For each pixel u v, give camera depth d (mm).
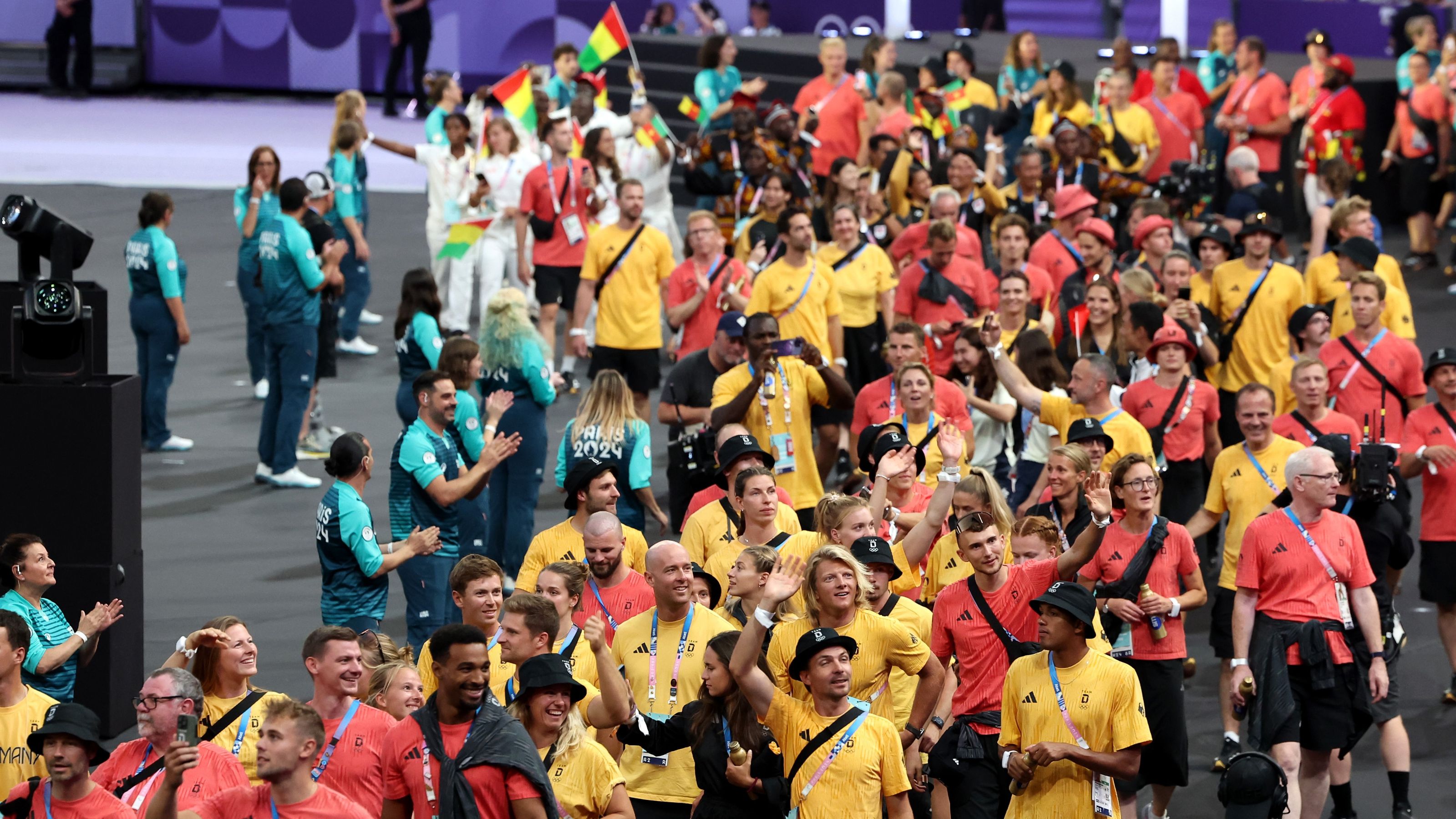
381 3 112125
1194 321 39000
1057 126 55500
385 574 29656
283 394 45438
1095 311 38969
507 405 34969
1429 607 38844
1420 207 68812
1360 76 77625
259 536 41688
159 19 112438
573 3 108125
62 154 91688
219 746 22016
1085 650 22031
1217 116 71250
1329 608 27016
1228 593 30484
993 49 91750
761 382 33938
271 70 113125
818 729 21109
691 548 28688
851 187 50406
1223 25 79000
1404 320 40844
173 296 47656
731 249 55844
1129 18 104250
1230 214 54312
